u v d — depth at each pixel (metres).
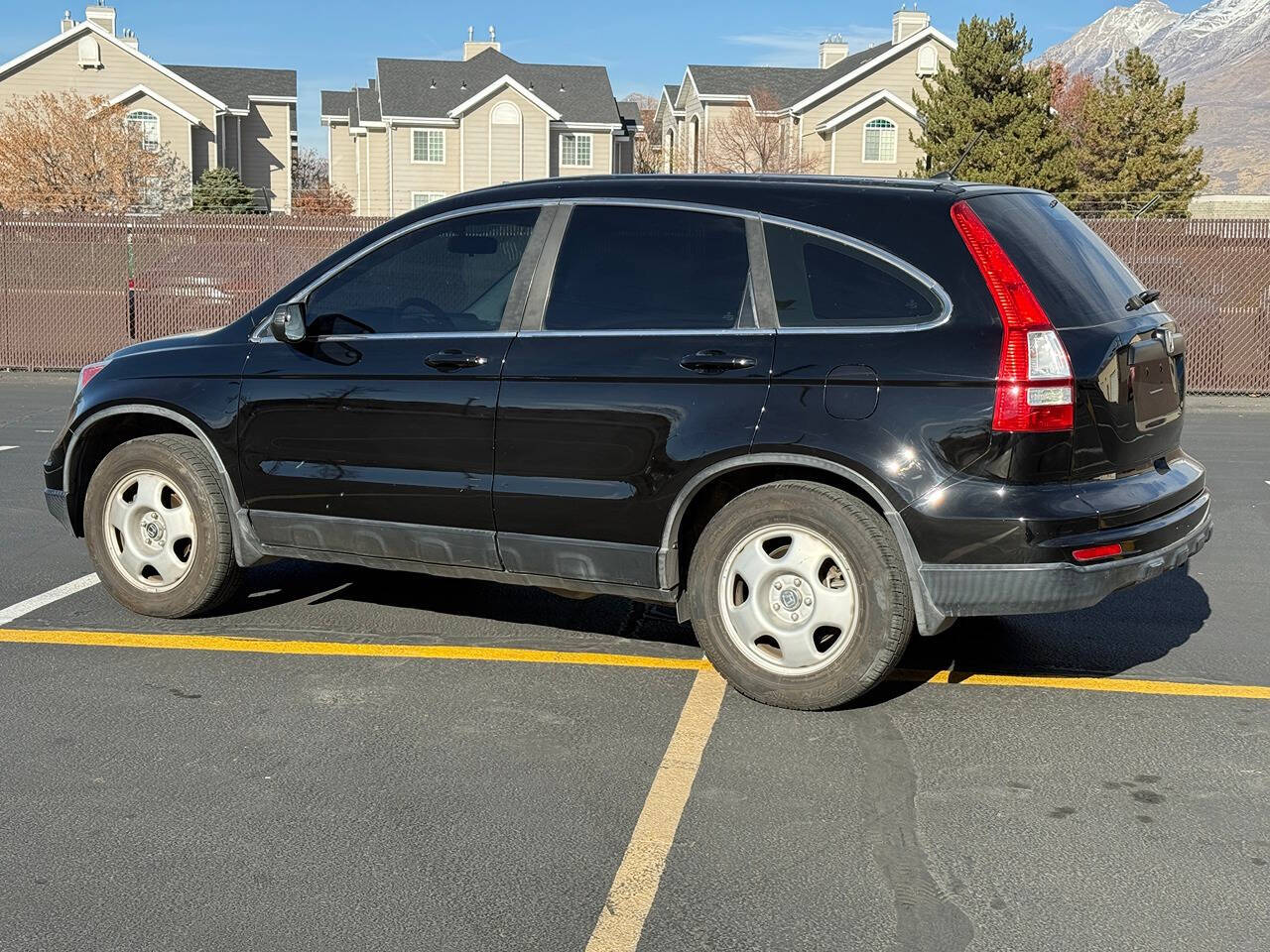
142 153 42.44
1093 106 39.50
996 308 4.37
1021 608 4.37
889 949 3.16
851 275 4.58
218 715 4.68
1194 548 4.86
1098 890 3.46
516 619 5.96
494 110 49.41
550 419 4.89
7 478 9.39
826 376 4.50
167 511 5.73
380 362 5.21
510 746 4.43
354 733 4.53
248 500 5.54
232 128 51.75
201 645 5.50
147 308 17.56
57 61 46.84
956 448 4.35
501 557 5.08
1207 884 3.49
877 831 3.80
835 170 48.91
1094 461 4.46
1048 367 4.31
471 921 3.28
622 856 3.64
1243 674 5.26
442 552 5.18
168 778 4.12
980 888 3.47
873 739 4.51
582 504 4.87
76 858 3.59
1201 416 14.36
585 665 5.29
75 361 17.69
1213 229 15.88
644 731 4.57
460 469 5.07
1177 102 38.72
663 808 3.94
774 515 4.64
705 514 5.03
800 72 56.88
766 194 4.79
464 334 5.11
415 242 5.30
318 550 5.48
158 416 5.80
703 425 4.64
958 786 4.12
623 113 62.75
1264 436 12.57
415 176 49.62
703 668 5.27
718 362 4.63
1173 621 6.02
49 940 3.17
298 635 5.67
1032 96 31.72
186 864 3.56
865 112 48.56
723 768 4.25
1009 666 5.33
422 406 5.11
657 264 4.88
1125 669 5.31
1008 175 31.48
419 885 3.47
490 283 5.12
